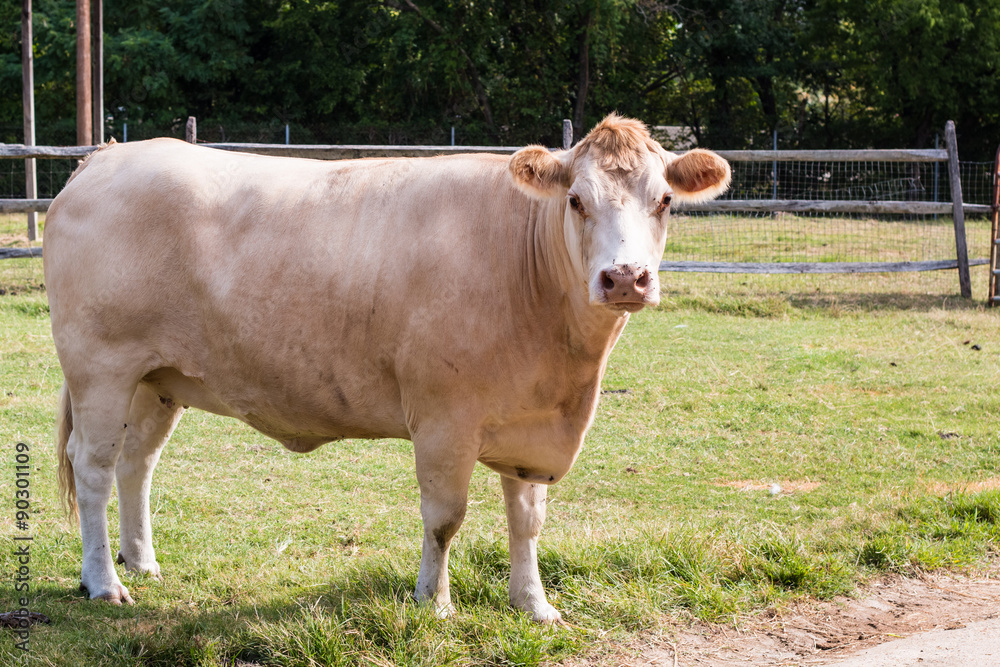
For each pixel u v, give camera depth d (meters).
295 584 4.38
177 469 6.10
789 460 6.47
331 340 3.90
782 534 4.90
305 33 30.36
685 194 3.74
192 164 4.16
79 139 15.91
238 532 5.13
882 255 16.12
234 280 3.97
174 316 4.07
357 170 4.13
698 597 4.18
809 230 18.44
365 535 5.10
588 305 3.64
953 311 11.86
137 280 4.04
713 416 7.49
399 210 3.93
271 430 4.24
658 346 9.88
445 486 3.82
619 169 3.47
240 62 29.81
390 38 29.78
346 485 5.94
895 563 4.61
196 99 31.05
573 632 3.90
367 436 4.19
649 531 4.79
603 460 6.45
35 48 29.48
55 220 4.23
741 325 11.06
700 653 3.81
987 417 7.41
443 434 3.78
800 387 8.33
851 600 4.31
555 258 3.69
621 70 32.25
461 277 3.75
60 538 4.88
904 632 3.97
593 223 3.43
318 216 3.99
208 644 3.61
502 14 29.73
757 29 30.34
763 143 31.56
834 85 32.91
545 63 31.02
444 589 3.97
